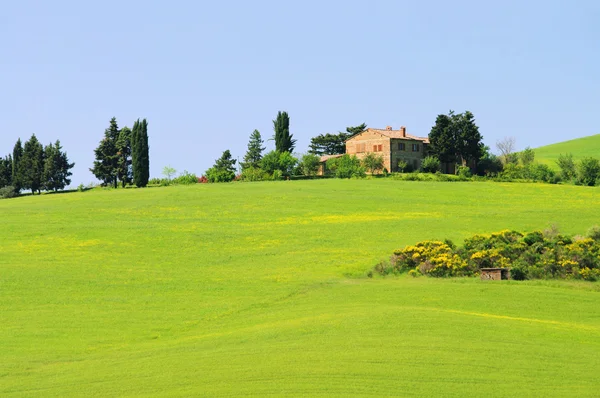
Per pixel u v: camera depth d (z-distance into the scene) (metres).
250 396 66.88
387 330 86.00
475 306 103.50
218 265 140.62
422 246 137.75
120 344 94.31
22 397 71.81
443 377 69.62
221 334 94.62
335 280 125.50
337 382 69.06
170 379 73.81
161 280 129.38
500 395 65.25
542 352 77.00
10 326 102.94
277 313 104.56
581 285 116.56
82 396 70.69
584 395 65.06
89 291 122.12
